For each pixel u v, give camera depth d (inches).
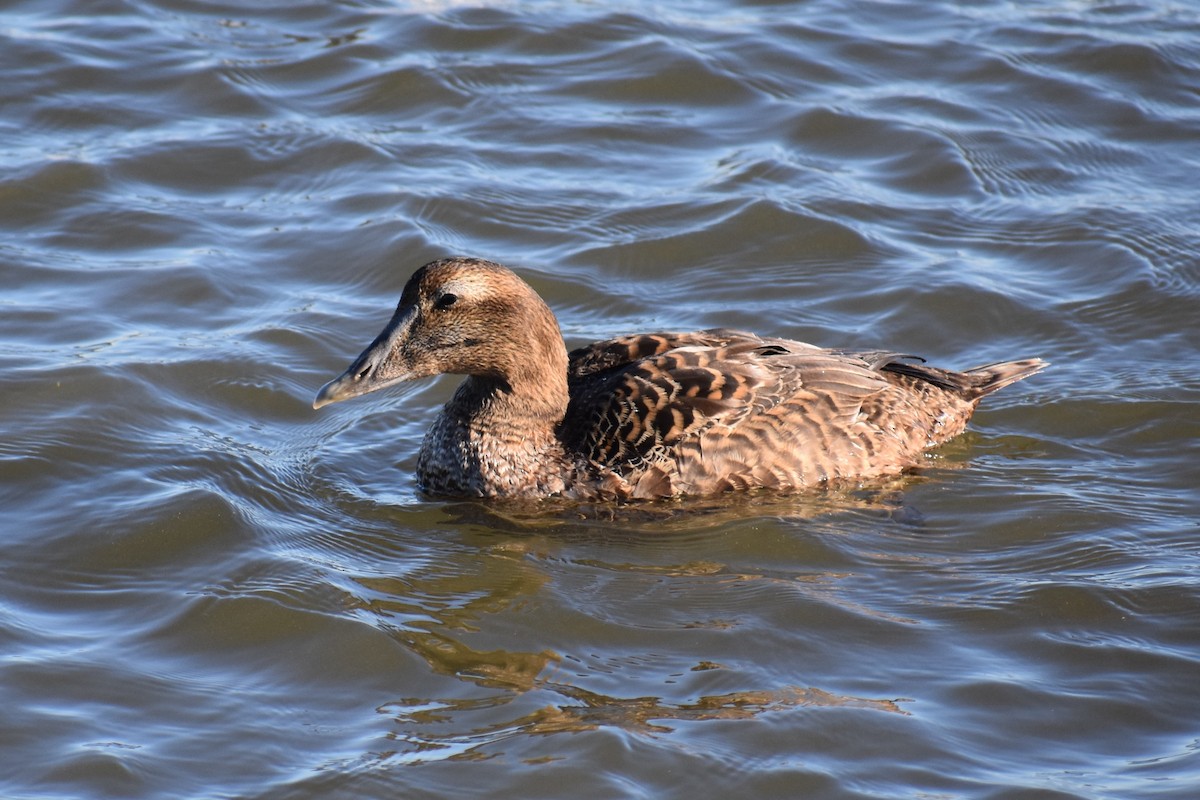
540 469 492.1
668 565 450.6
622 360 513.3
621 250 652.7
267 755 358.6
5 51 778.8
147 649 401.4
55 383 535.8
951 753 359.9
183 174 694.5
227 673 392.5
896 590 435.8
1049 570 446.6
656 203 685.9
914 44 834.8
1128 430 535.5
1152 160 730.8
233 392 550.9
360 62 792.9
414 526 477.4
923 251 657.0
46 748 357.4
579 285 629.9
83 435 510.9
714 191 695.1
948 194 703.7
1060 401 552.7
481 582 440.1
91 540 453.7
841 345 593.6
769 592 432.8
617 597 430.9
